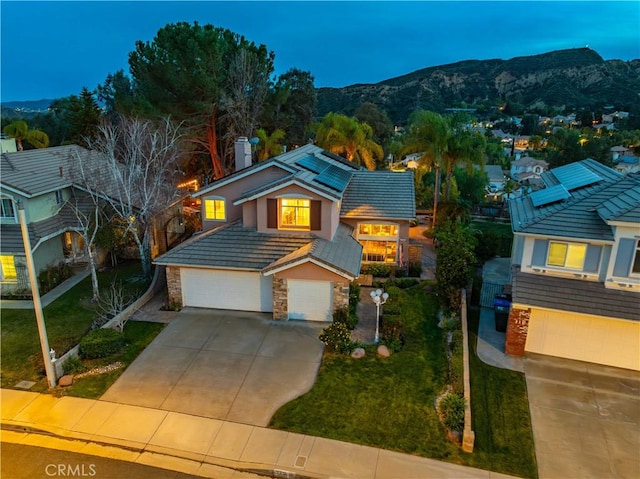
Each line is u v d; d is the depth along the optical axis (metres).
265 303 20.05
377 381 15.10
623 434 12.98
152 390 14.71
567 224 16.77
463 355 15.68
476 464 11.77
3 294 22.16
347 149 43.53
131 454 12.15
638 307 15.41
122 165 27.81
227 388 14.79
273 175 22.48
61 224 24.23
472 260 20.59
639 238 15.38
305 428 12.97
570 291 16.27
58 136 63.12
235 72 39.78
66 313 20.33
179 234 32.34
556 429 13.13
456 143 32.53
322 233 20.67
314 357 16.53
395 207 24.30
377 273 24.30
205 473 11.55
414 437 12.65
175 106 37.81
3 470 11.58
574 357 16.69
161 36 36.94
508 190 51.47
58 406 13.97
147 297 21.36
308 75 53.62
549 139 75.75
